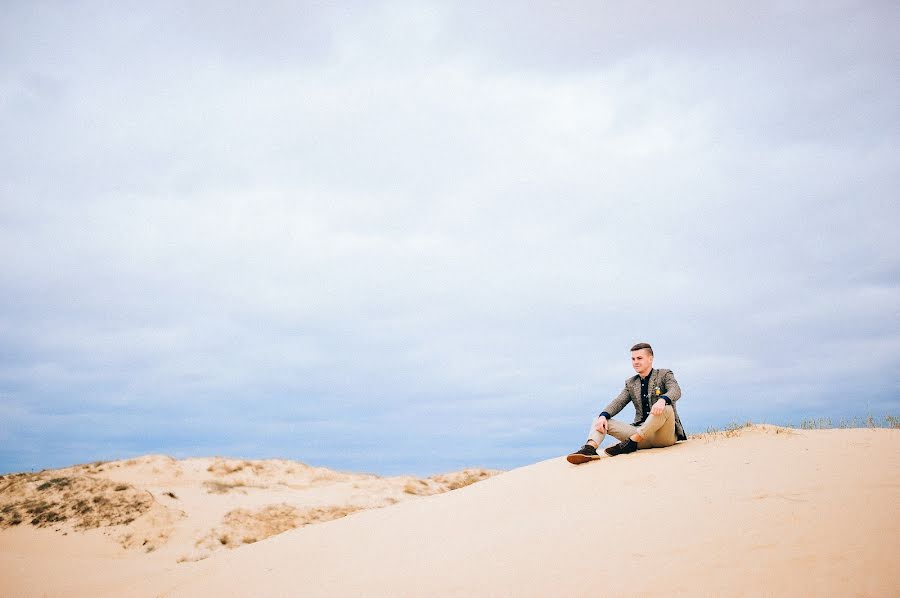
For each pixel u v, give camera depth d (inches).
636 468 253.3
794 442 251.1
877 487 163.0
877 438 237.9
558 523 206.2
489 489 295.7
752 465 219.9
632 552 156.5
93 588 381.4
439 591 165.8
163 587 280.1
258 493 920.3
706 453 254.5
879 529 132.4
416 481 1034.1
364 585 194.5
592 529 187.3
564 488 253.9
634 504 203.2
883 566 114.7
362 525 302.2
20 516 746.8
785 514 155.9
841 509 150.3
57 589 442.3
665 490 211.5
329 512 801.6
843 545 128.3
